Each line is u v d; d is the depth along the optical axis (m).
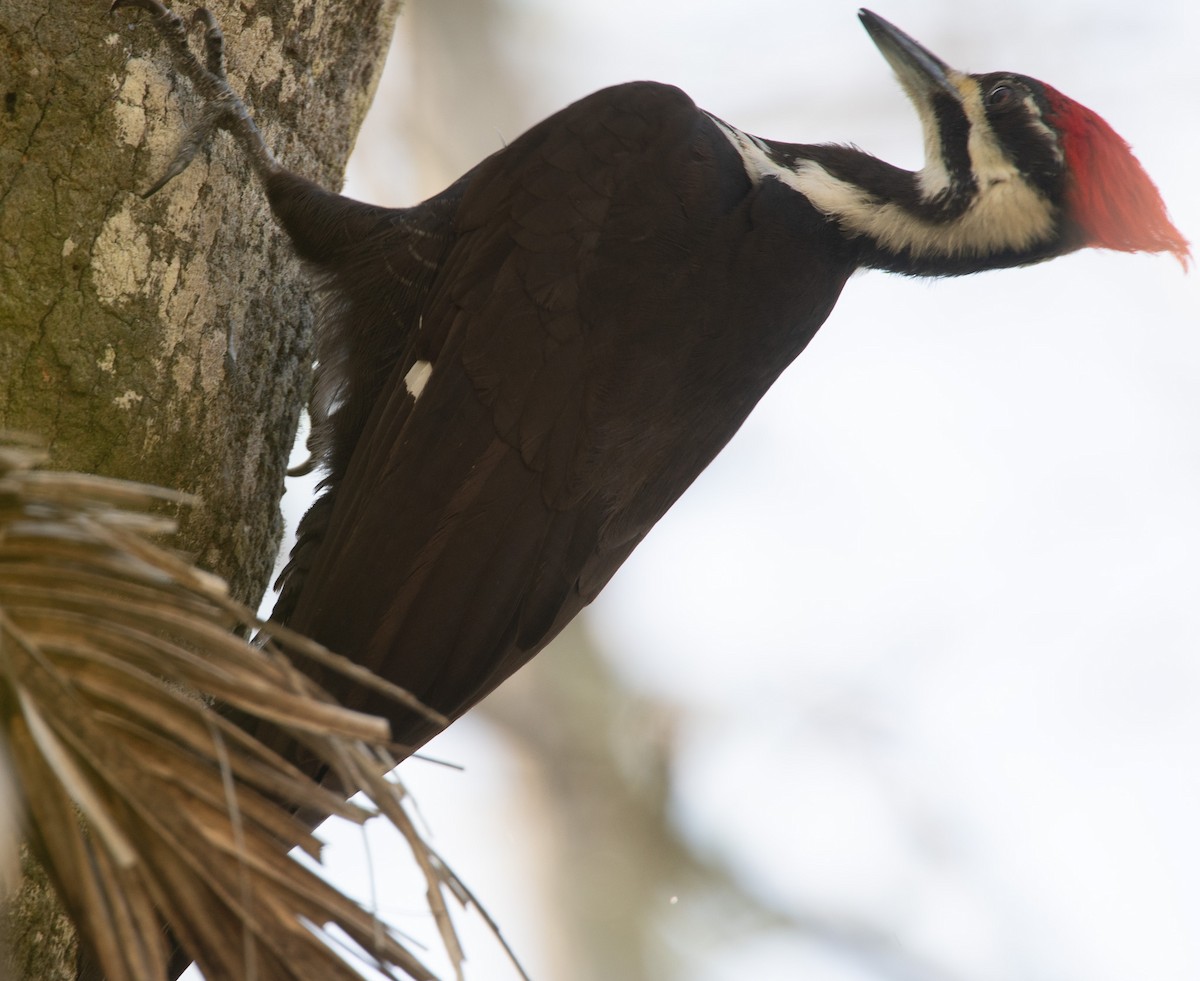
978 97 9.01
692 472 7.91
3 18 6.16
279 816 4.05
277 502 7.36
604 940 16.86
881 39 9.40
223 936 3.94
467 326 7.16
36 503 3.71
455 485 6.88
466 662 6.78
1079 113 8.95
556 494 7.09
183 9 7.05
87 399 6.07
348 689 6.53
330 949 4.01
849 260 8.52
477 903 4.14
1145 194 8.99
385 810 4.05
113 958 3.85
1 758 3.71
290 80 7.73
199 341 6.65
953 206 8.75
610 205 7.56
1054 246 8.98
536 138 7.75
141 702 3.87
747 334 7.77
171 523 3.95
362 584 6.65
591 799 17.36
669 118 7.93
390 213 7.67
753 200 8.02
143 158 6.51
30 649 3.75
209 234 6.84
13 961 5.51
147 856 3.90
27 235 6.05
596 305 7.35
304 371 7.71
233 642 3.91
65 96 6.28
